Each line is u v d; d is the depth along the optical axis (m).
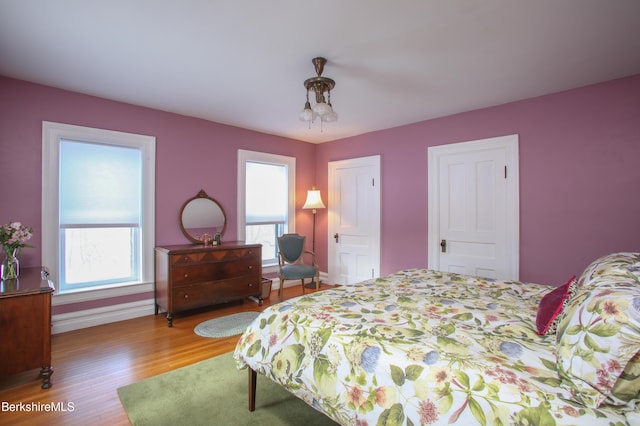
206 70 2.55
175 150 3.66
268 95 3.09
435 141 3.78
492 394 0.96
